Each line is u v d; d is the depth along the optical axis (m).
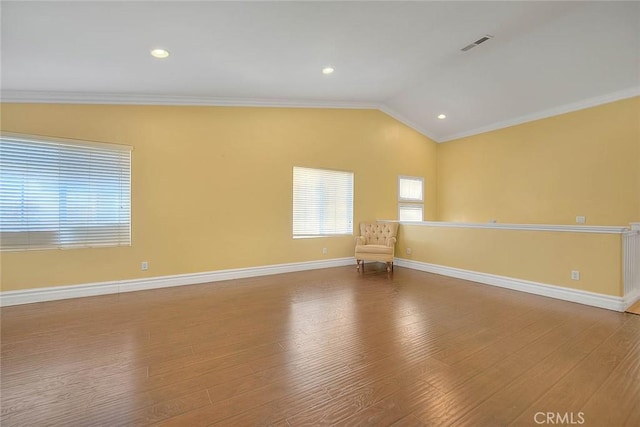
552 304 3.46
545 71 4.27
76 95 3.61
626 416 1.58
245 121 4.73
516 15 3.17
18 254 3.35
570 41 3.62
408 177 6.66
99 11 2.22
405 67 4.24
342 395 1.76
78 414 1.58
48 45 2.61
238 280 4.56
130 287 3.93
